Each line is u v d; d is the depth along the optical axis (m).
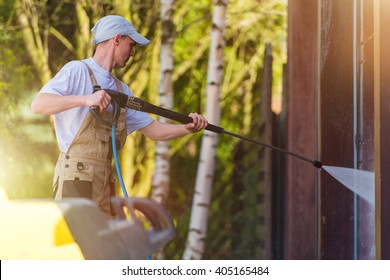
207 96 12.20
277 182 11.68
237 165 13.48
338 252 7.39
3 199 3.90
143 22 13.80
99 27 6.70
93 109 6.27
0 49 13.34
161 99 12.61
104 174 6.36
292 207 9.12
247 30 14.05
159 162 12.68
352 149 7.42
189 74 13.98
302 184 9.12
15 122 13.29
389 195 5.83
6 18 13.49
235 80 13.86
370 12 7.16
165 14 12.68
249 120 13.66
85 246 3.85
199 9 14.04
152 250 3.87
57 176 6.38
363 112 7.29
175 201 13.59
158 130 7.09
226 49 13.98
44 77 13.41
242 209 13.30
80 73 6.48
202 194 12.30
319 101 7.51
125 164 13.49
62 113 6.36
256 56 13.97
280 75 13.76
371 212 7.23
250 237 13.00
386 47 5.84
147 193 13.55
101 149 6.34
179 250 13.36
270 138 11.59
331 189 7.45
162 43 12.66
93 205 3.86
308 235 9.15
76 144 6.32
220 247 13.22
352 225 7.39
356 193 7.31
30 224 3.85
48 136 13.38
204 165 12.30
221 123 13.67
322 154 7.46
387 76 5.85
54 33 13.75
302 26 9.04
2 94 13.25
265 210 11.57
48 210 3.85
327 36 7.56
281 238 11.44
